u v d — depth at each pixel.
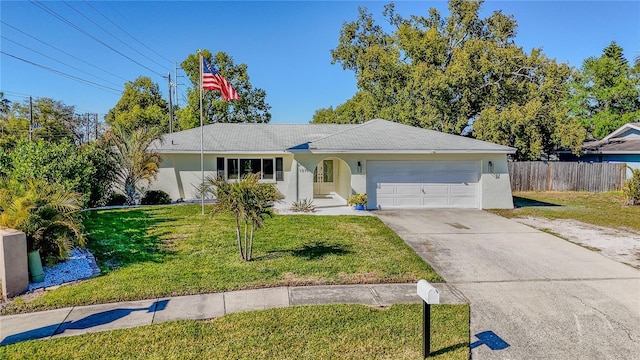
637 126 29.02
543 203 19.39
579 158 30.72
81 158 14.84
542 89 27.59
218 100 34.91
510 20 32.53
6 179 9.40
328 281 7.60
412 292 7.12
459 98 29.33
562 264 9.02
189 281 7.46
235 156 20.20
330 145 16.69
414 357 4.90
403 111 29.98
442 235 11.98
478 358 4.95
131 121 37.97
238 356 4.86
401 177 17.25
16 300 6.61
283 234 11.66
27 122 39.28
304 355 4.90
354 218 14.52
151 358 4.79
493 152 16.75
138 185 18.88
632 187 18.41
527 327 5.81
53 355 4.85
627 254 9.91
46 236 7.72
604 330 5.73
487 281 7.83
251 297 6.79
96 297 6.66
